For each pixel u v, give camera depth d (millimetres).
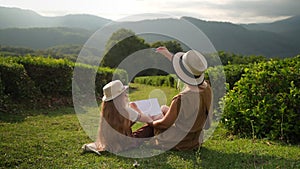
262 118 5797
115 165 4301
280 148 5051
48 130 6535
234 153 4766
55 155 4695
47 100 10523
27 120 7613
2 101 8648
